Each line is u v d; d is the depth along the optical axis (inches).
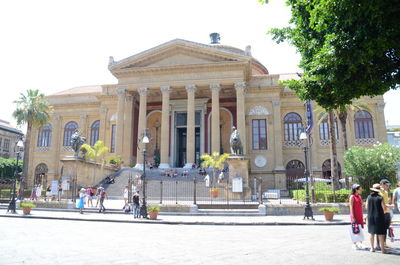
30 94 1333.7
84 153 1239.5
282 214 716.0
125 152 1409.9
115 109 1605.6
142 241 381.7
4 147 2290.8
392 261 274.7
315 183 1022.4
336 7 258.4
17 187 1216.8
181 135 1609.3
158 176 1189.1
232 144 979.3
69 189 954.7
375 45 250.2
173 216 688.4
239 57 1344.7
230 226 548.4
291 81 353.7
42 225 534.3
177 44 1396.4
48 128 1771.7
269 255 300.8
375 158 841.5
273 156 1438.2
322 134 1497.3
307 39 361.7
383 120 1451.8
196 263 267.4
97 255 298.0
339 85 294.0
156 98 1627.7
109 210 755.4
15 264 260.5
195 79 1376.7
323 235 438.3
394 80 286.4
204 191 1018.7
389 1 230.1
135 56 1418.6
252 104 1502.2
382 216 310.5
